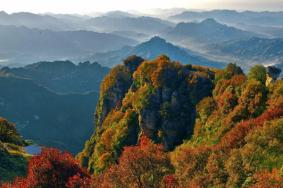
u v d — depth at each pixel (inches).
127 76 6806.1
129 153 2027.6
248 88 4141.2
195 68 5900.6
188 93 5201.8
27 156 3951.8
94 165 5772.6
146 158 1994.3
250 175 1894.7
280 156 2082.9
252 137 2389.3
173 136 5044.3
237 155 2020.2
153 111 5260.8
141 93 5531.5
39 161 2541.8
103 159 5378.9
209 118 4532.5
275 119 2701.8
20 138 5374.0
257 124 2915.8
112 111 6668.3
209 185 1911.9
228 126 3983.8
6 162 3516.2
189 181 1955.0
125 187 1926.7
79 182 2255.2
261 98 4005.9
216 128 4244.6
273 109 3238.2
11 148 4424.2
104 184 1964.8
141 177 1945.1
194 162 2038.6
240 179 1865.2
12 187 2522.1
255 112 3944.4
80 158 7081.7
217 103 4685.0
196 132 4635.8
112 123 6136.8
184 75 5403.5
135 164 1974.7
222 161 2021.4
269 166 2021.4
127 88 6683.1
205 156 2085.4
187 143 4640.8
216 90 4845.0
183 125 5083.7
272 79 4416.8
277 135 2298.2
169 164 2073.1
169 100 5255.9
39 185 2405.3
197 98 5118.1
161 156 2062.0
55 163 2554.1
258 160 2086.6
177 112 5132.9
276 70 4628.4
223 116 4335.6
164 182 1916.8
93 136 7332.7
